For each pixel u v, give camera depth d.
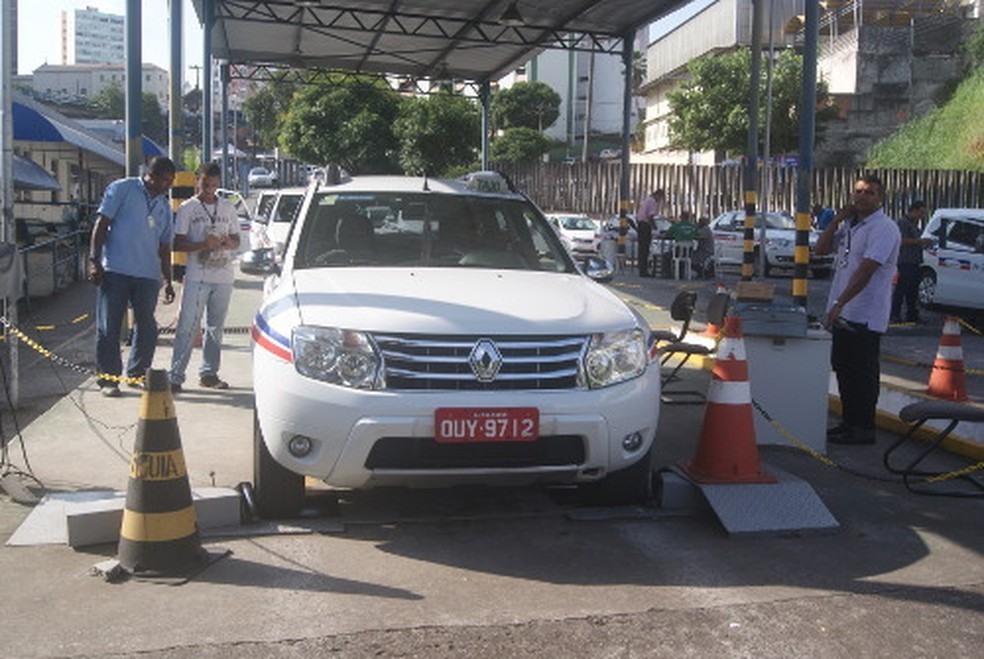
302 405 4.65
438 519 5.25
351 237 6.13
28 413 7.58
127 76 10.03
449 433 4.59
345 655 3.72
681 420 7.87
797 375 6.93
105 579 4.34
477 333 4.75
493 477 4.76
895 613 4.18
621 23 18.91
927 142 33.56
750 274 16.52
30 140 16.52
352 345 4.68
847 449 7.14
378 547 4.86
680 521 5.32
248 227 22.12
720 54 39.09
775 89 32.22
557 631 3.95
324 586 4.36
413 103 31.45
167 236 8.02
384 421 4.57
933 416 6.02
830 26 39.78
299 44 22.27
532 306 5.05
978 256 15.48
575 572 4.58
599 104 72.12
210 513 4.98
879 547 5.00
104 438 6.62
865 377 7.17
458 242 6.23
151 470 4.40
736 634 3.95
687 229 22.30
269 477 5.08
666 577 4.54
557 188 40.44
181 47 11.77
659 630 3.98
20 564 4.52
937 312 17.00
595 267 6.34
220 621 3.98
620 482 5.36
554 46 20.14
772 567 4.69
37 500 5.39
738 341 5.54
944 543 5.07
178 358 8.19
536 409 4.66
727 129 32.75
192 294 8.13
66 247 17.75
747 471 5.47
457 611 4.12
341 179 6.72
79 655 3.69
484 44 20.41
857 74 36.25
